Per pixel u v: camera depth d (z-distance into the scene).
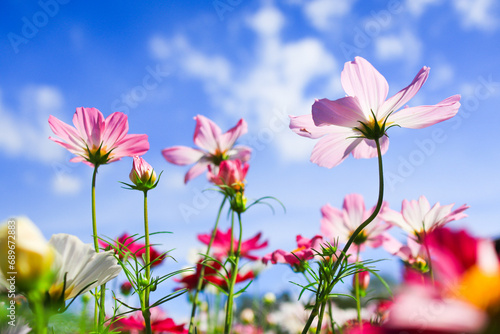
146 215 0.26
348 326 0.27
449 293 0.09
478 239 0.10
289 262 0.32
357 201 0.38
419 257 0.36
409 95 0.26
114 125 0.30
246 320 0.58
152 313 0.30
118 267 0.19
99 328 0.22
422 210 0.34
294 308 0.53
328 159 0.31
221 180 0.35
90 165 0.30
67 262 0.18
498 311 0.09
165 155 0.47
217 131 0.47
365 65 0.27
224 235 0.41
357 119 0.27
